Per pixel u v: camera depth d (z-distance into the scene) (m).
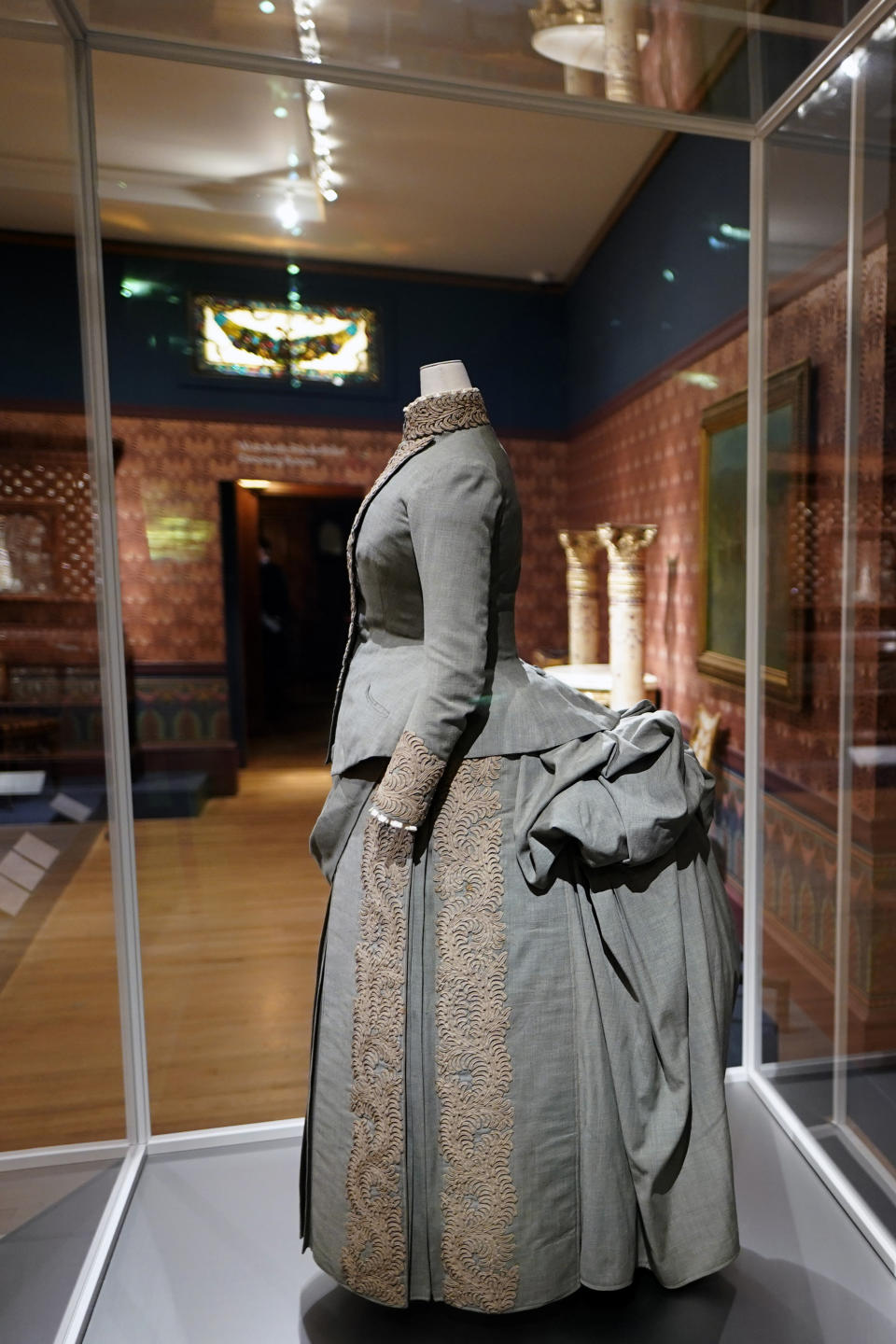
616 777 1.16
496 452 1.16
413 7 1.26
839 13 1.31
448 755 1.08
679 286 1.78
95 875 1.49
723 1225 1.19
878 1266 1.35
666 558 1.87
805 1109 1.67
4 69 1.13
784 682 1.77
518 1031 1.12
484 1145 1.12
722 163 1.75
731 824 2.01
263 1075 1.79
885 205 1.36
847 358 1.49
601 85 1.52
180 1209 1.51
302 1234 1.31
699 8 1.29
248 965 1.81
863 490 1.46
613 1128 1.15
